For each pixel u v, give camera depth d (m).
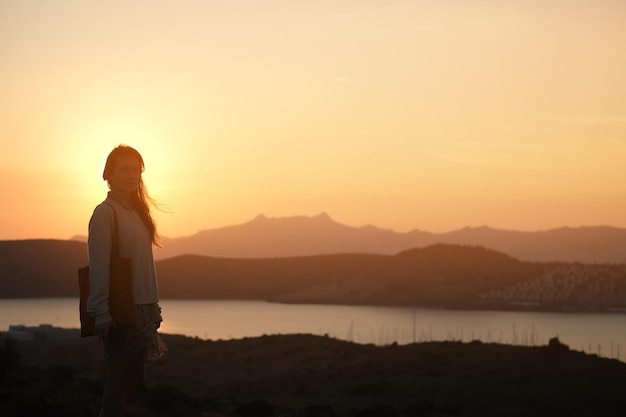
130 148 5.80
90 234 5.48
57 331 105.56
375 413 23.55
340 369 59.66
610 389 47.28
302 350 71.50
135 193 5.89
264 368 65.25
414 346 68.19
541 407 43.12
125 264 5.53
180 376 62.84
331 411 11.81
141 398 25.11
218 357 70.38
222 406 28.80
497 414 39.75
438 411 38.97
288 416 11.49
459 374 53.50
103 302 5.38
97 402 18.95
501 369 54.38
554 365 53.94
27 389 18.11
